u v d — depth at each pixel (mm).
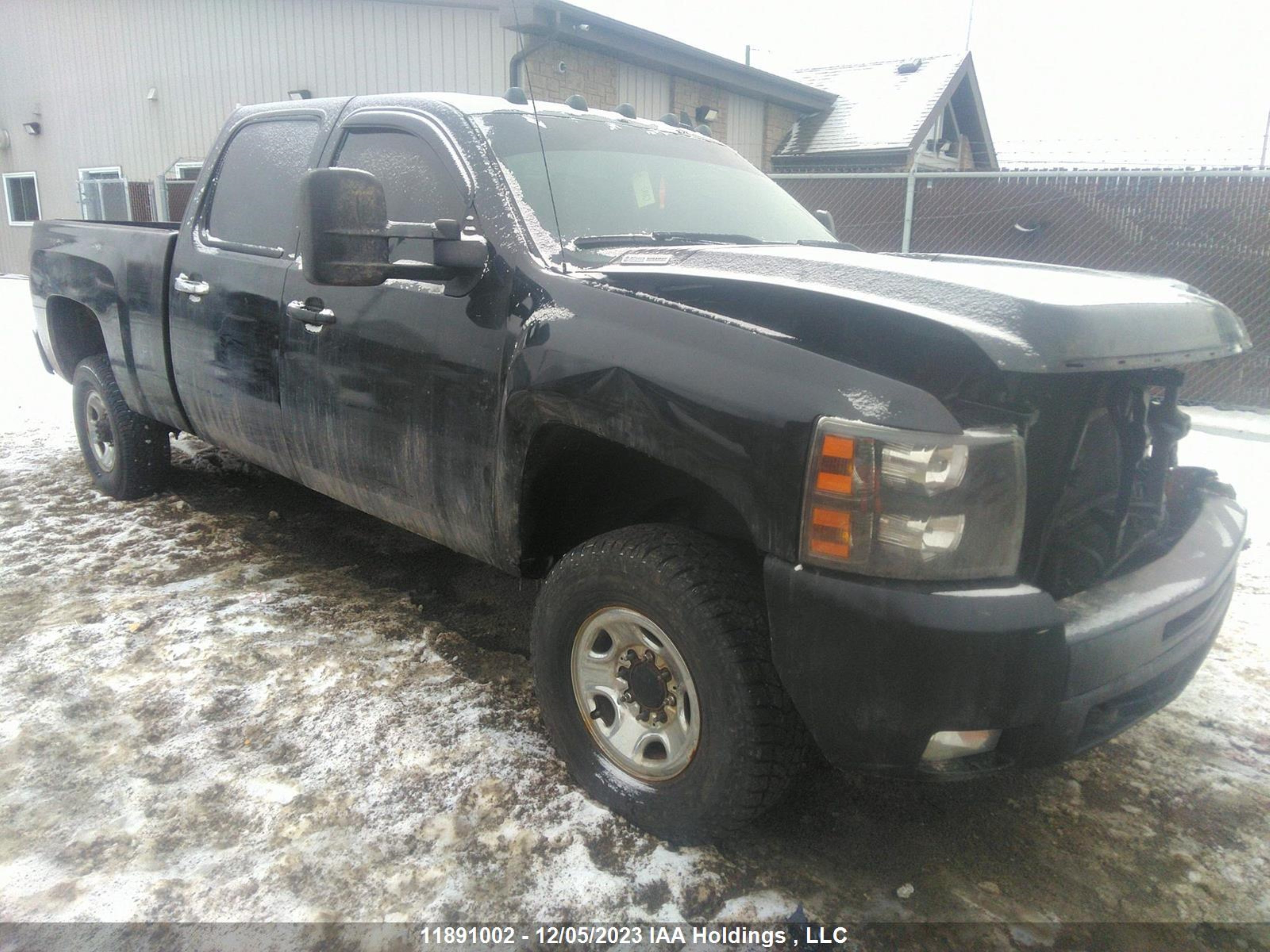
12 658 3029
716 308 2240
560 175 2861
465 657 3162
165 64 15234
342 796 2389
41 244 4848
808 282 2107
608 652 2363
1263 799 2523
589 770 2387
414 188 2918
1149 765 2680
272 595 3609
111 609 3410
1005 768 1902
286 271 3238
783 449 1871
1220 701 3043
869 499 1788
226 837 2227
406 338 2766
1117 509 2137
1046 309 1809
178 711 2748
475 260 2525
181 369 3846
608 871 2158
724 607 2045
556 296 2385
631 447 2135
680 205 3125
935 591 1772
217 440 3867
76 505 4625
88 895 2031
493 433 2527
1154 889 2176
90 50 16062
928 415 1776
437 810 2350
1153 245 8086
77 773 2449
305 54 13594
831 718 1885
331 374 3053
